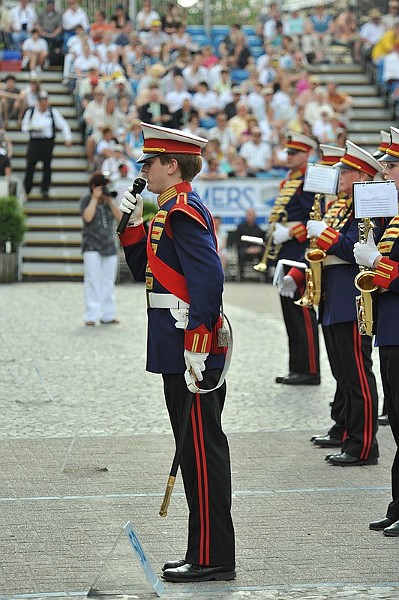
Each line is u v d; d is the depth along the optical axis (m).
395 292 17.11
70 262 58.44
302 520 17.88
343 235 21.20
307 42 76.94
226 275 58.91
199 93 65.38
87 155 62.72
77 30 69.19
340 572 15.48
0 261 56.06
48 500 18.83
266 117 65.19
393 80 72.00
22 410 25.97
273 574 15.41
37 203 61.66
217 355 15.33
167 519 17.83
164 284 15.26
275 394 28.47
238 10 89.00
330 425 24.92
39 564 15.64
